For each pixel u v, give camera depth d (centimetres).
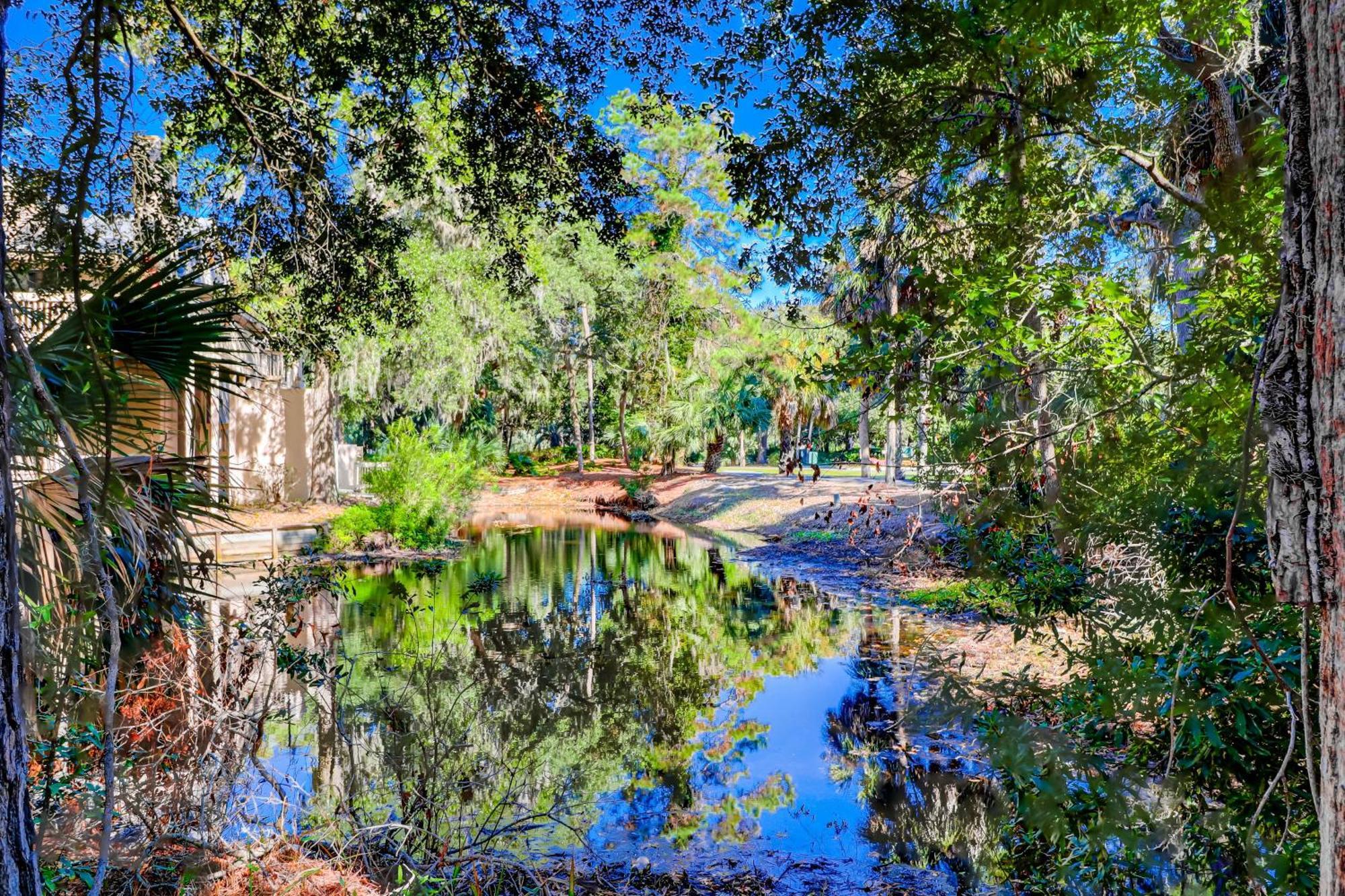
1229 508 345
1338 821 145
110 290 298
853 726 690
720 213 2733
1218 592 309
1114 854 363
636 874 440
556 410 4544
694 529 2541
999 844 468
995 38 443
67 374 284
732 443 4869
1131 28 438
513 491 3853
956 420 581
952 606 1106
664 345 3384
